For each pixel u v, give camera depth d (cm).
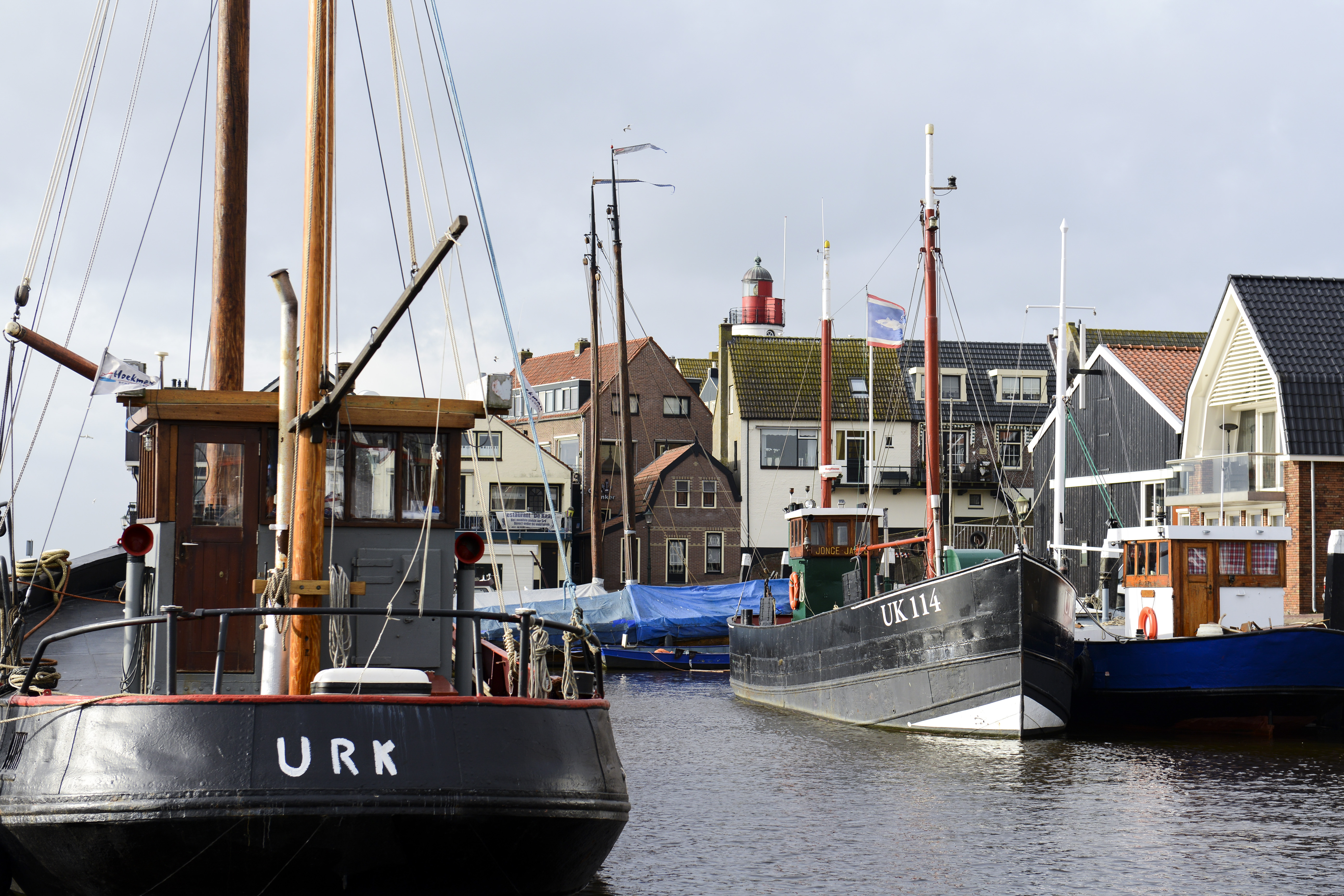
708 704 3453
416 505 1277
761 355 7456
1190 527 2895
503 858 1001
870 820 1717
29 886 1084
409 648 1261
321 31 1122
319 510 1102
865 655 2789
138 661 1217
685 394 7844
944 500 7262
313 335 1123
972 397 7381
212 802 937
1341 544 2925
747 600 5075
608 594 5044
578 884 1074
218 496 1247
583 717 1066
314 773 950
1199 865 1448
